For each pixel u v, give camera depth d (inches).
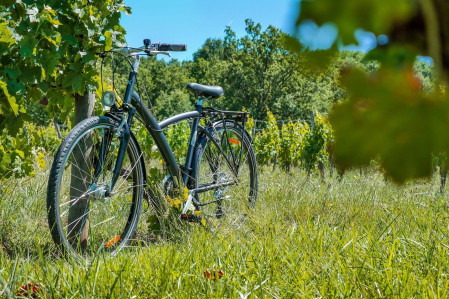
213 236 118.6
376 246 99.9
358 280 77.2
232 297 71.0
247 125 633.0
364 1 7.7
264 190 200.8
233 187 158.9
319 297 73.1
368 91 8.1
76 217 121.1
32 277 77.5
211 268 84.3
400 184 8.0
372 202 181.2
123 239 123.6
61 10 114.5
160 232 134.0
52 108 135.6
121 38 129.3
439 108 7.8
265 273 81.5
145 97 133.3
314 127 444.5
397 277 79.7
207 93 151.5
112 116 117.7
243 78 1895.9
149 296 74.7
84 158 120.7
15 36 108.7
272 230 120.1
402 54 7.9
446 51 7.7
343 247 95.4
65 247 102.0
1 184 156.1
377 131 8.0
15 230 120.8
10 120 130.0
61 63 121.8
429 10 7.7
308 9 7.9
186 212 138.4
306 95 1820.9
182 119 143.0
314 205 182.9
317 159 441.7
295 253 96.9
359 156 8.1
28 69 115.9
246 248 100.5
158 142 135.0
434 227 124.1
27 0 111.0
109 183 117.4
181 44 127.0
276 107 1823.3
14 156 167.9
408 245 103.0
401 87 7.9
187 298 72.1
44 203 153.3
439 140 7.7
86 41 120.1
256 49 1903.3
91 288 73.1
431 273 87.2
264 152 614.5
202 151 150.2
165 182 140.4
